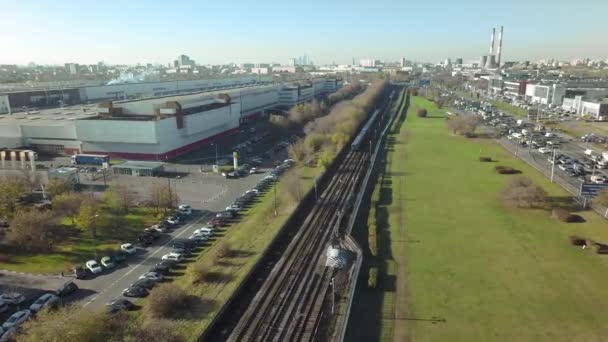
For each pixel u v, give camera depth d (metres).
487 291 56.19
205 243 72.50
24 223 67.31
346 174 118.75
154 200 85.25
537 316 50.50
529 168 120.69
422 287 57.69
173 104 138.00
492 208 88.19
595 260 64.62
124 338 41.12
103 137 133.00
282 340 47.28
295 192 93.94
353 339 47.09
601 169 116.19
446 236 74.50
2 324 49.12
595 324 48.84
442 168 123.19
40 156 136.12
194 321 49.16
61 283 58.75
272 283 59.56
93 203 76.19
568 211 84.56
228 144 158.12
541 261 64.44
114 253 67.81
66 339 38.50
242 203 92.19
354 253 68.62
